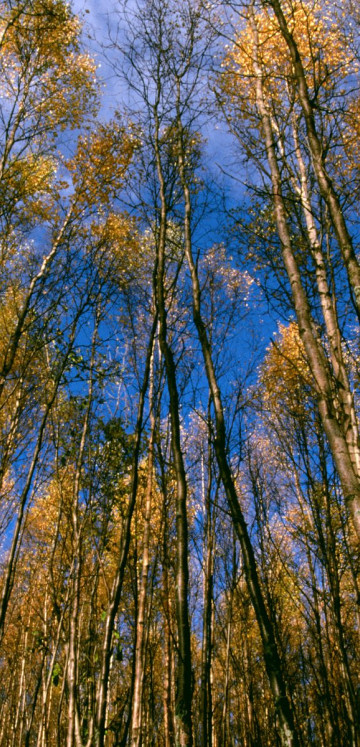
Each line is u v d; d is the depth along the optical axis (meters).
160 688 10.10
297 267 4.36
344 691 8.12
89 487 7.57
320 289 5.20
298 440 8.79
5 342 8.71
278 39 7.54
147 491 6.44
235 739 12.02
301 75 4.67
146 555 5.97
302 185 6.32
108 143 8.89
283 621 10.09
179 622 4.11
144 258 8.40
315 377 3.76
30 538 10.55
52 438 7.86
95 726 5.72
